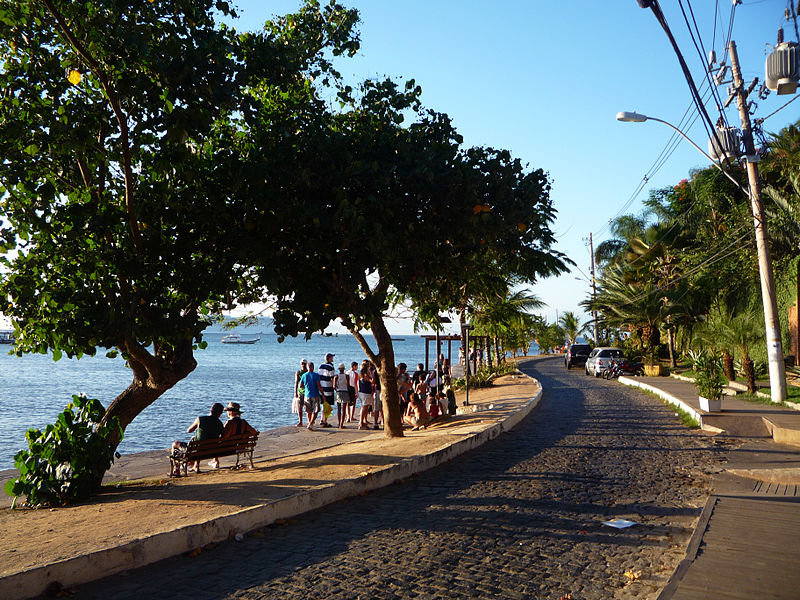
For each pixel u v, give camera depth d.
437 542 6.29
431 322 14.27
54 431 7.99
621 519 7.12
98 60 7.62
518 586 5.11
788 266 24.89
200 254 9.47
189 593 4.98
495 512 7.46
